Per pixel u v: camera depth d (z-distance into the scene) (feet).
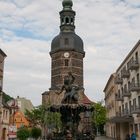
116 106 230.68
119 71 216.74
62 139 68.95
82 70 258.37
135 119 164.14
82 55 261.03
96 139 221.87
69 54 254.06
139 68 159.02
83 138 69.72
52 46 261.65
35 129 175.01
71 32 261.24
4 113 186.80
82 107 70.13
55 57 258.57
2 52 175.94
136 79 164.96
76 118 71.67
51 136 71.67
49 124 99.40
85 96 250.98
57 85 250.37
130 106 180.75
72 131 70.13
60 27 265.13
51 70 259.60
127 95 180.55
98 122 272.31
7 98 263.49
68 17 263.08
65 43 256.32
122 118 180.04
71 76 72.84
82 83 254.06
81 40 263.49
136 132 163.43
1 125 178.81
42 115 219.41
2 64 180.75
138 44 159.02
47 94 256.11
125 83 193.57
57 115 96.68
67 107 69.62
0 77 176.76
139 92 160.66
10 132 95.66
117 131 220.43
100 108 273.54
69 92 71.31
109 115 279.90
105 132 319.27
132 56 172.55
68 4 265.54
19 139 134.21
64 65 253.24
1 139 179.42
